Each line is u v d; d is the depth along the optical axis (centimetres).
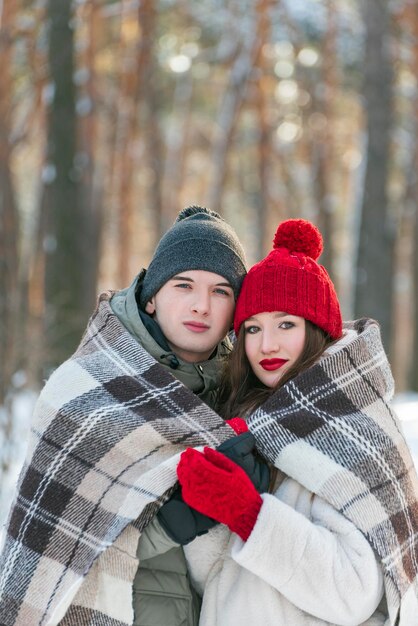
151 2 1517
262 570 194
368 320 233
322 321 220
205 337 225
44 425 217
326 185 1872
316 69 1898
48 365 644
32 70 1385
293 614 204
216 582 211
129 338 223
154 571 210
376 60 1196
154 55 1723
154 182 1934
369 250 1191
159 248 230
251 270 225
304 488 210
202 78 2116
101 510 206
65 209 1002
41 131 1462
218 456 198
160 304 227
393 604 198
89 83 1323
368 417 212
